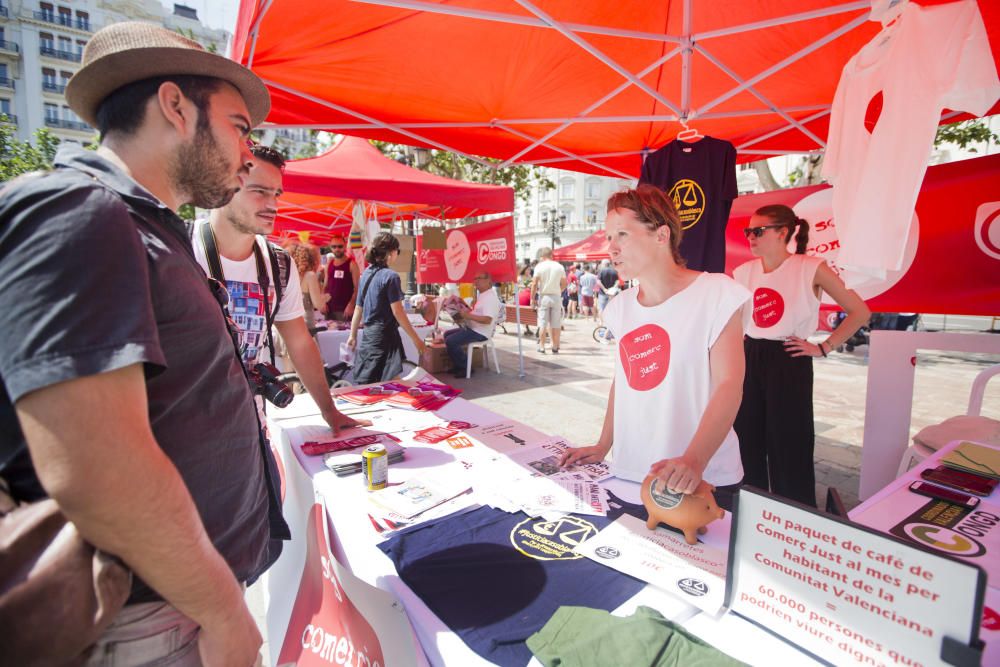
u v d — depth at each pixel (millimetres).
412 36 2291
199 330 785
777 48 2668
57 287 545
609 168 4301
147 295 633
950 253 2896
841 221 1695
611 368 7258
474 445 1718
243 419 935
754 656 742
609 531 1123
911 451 2207
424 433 1828
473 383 6277
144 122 764
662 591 906
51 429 534
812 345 2412
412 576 964
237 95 861
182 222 829
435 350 6867
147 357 592
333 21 2061
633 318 1528
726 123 3557
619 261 1476
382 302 3906
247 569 946
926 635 619
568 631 774
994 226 2750
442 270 7559
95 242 581
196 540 647
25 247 551
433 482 1402
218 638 709
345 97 2771
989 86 1256
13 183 595
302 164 5273
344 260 6008
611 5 2285
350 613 1059
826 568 725
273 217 1751
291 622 1563
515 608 859
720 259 2652
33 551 576
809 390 2449
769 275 2531
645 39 2553
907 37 1385
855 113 1634
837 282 2389
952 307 2918
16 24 38688
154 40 748
